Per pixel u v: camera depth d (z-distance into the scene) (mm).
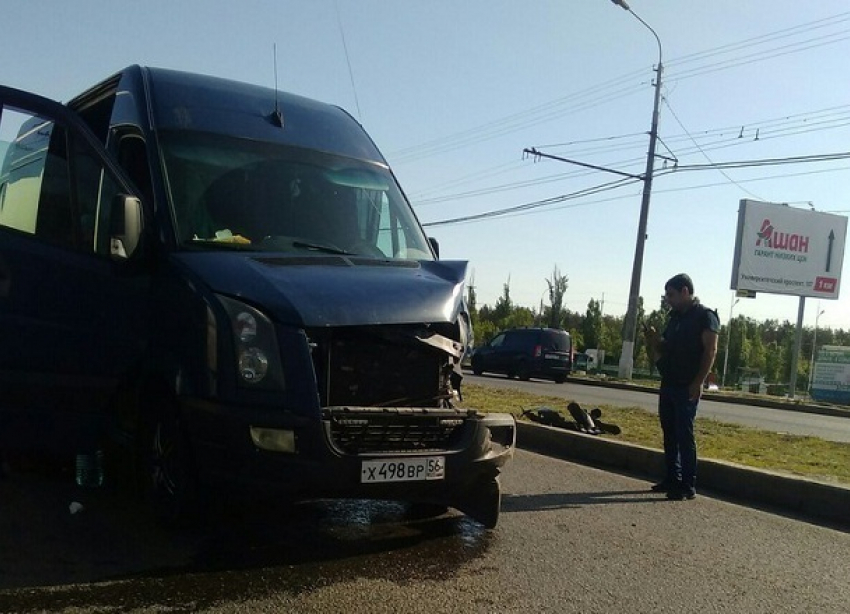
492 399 14336
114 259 5109
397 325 4906
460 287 5457
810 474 8141
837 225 38281
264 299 4684
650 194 30531
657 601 4641
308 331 4656
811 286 37719
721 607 4613
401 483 4691
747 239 36562
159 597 4191
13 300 5555
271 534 5367
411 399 4969
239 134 6125
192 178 5668
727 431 12219
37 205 5895
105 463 6195
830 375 33469
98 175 5578
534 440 9930
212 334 4719
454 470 4891
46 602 4043
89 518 5422
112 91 6863
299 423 4469
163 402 5141
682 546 5816
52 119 5828
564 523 6230
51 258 5547
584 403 15523
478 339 55031
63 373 5477
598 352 52719
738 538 6152
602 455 9070
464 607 4328
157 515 5238
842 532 6578
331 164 6391
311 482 4480
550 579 4875
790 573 5340
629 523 6383
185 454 4926
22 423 5598
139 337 5230
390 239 6270
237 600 4211
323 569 4777
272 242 5613
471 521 6031
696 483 8180
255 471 4527
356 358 4820
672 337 7590
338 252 5727
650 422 12305
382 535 5539
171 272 5121
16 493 5926
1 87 5836
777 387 48625
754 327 77750
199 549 4973
